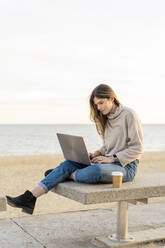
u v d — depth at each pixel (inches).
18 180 351.9
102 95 131.7
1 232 142.4
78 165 131.8
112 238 129.8
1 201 97.2
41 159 711.1
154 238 130.3
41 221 158.6
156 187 122.3
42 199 248.1
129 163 131.6
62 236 139.0
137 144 130.3
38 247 126.7
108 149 139.1
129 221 161.0
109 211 177.8
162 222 159.9
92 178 124.0
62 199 248.4
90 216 168.1
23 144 2356.1
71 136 124.8
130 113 132.0
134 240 127.7
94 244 130.5
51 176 126.0
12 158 740.7
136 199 124.6
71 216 167.6
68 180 133.0
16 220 159.5
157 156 780.6
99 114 140.1
